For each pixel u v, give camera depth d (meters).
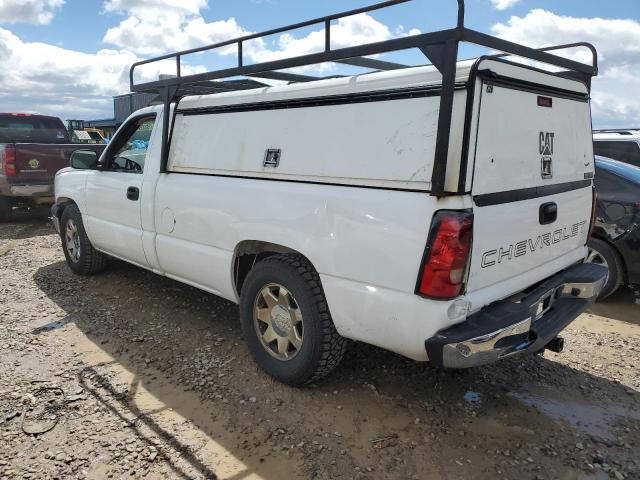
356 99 2.88
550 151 3.17
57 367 3.70
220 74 3.56
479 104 2.52
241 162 3.54
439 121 2.45
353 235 2.81
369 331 2.85
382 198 2.69
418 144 2.60
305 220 3.05
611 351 4.12
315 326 3.13
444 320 2.55
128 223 4.66
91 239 5.39
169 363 3.78
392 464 2.73
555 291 3.37
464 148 2.47
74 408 3.18
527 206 2.94
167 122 4.13
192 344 4.09
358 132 2.86
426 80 2.61
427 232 2.51
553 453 2.83
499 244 2.75
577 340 4.34
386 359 3.84
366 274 2.78
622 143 6.58
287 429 3.01
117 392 3.38
